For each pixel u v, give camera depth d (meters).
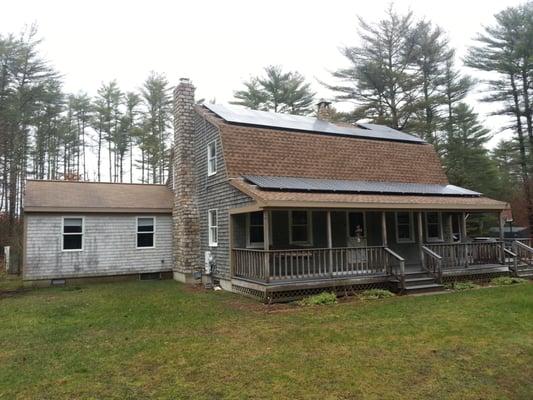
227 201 13.98
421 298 11.38
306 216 14.55
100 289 14.52
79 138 38.47
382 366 5.87
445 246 14.40
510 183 35.06
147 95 37.88
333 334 7.62
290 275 12.35
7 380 5.55
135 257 17.42
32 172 32.31
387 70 28.31
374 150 17.34
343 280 12.05
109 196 17.92
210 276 14.92
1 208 30.61
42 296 13.03
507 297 11.01
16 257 19.92
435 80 30.12
